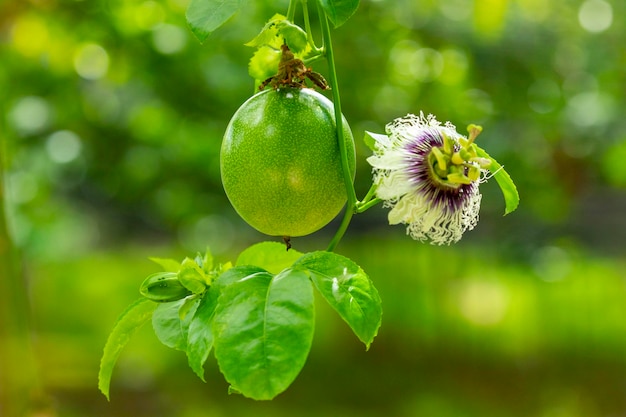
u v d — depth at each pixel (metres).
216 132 1.71
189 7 0.67
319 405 2.45
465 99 1.74
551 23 1.81
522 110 1.85
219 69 1.57
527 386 2.59
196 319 0.64
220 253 3.18
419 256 3.01
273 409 2.42
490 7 1.15
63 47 1.63
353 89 1.65
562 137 1.96
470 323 3.08
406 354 2.89
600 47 1.91
